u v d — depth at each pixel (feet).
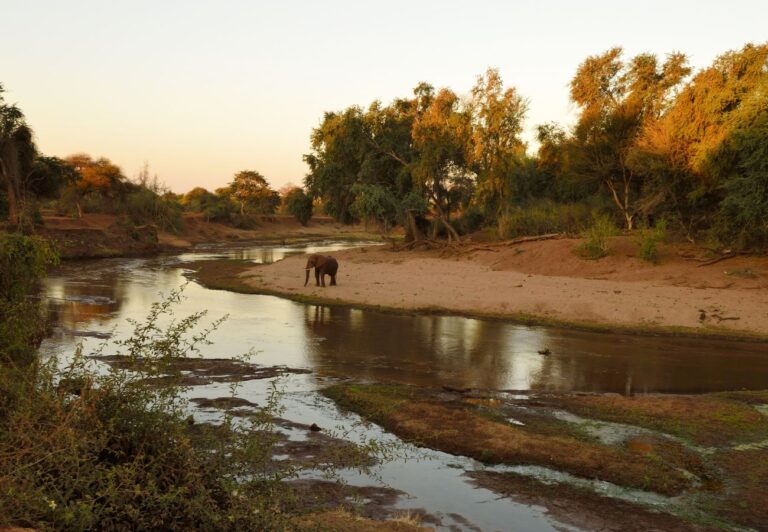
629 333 58.29
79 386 16.55
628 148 111.86
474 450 26.37
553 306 69.00
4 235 32.91
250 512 14.15
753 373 43.06
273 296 81.15
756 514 20.88
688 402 34.19
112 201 244.22
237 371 39.96
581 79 140.56
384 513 20.25
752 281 76.74
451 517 20.21
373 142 158.92
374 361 44.73
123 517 13.52
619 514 20.77
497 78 134.41
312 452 25.44
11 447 13.37
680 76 124.98
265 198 391.04
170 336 18.57
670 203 109.19
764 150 78.43
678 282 80.33
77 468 13.52
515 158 141.90
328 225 401.29
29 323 29.68
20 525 11.67
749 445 27.68
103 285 91.71
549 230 130.41
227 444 17.53
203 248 214.28
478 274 96.84
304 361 44.14
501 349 49.93
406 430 28.94
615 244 98.89
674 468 24.59
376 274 101.24
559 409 33.14
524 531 19.36
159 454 14.80
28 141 155.94
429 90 162.81
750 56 91.97
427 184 146.92
